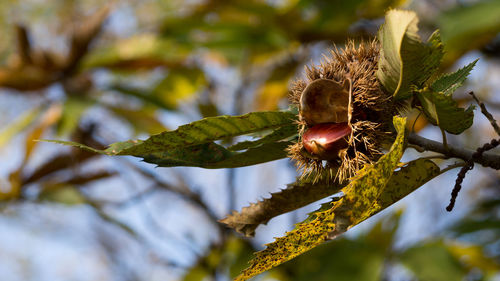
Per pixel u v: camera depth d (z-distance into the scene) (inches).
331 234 52.8
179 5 205.0
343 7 152.7
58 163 178.2
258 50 180.9
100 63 185.3
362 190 51.3
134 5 209.0
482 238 166.2
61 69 184.5
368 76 57.2
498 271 163.0
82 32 181.5
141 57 183.9
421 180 55.4
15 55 183.6
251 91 197.6
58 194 176.1
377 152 56.1
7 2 216.4
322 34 165.2
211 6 173.5
